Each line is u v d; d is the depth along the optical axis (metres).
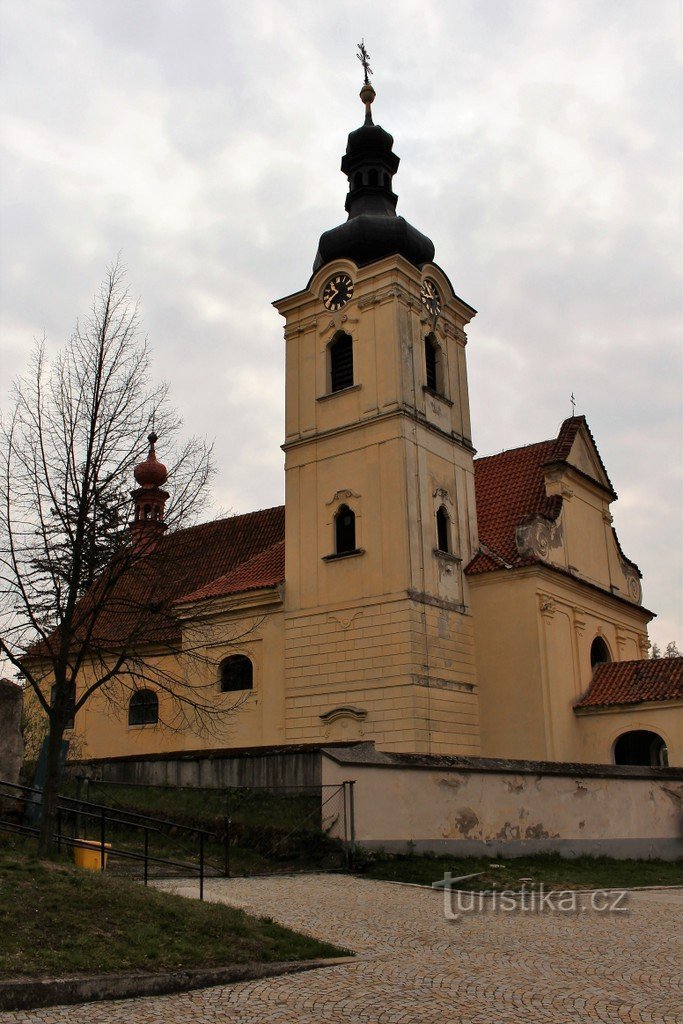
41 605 17.75
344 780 20.52
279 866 20.19
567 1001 9.76
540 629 32.97
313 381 36.53
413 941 12.82
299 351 37.34
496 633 33.78
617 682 34.31
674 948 12.74
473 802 22.25
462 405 37.44
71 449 17.98
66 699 17.22
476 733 33.12
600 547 39.31
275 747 22.84
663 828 26.72
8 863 13.43
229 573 38.72
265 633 35.12
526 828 23.19
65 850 17.94
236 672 36.00
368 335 35.19
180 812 23.08
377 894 16.89
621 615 39.53
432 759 21.89
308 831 20.70
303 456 35.97
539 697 32.31
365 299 35.50
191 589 38.25
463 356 38.50
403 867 19.81
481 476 39.88
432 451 34.88
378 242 36.56
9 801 19.28
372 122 39.97
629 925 14.77
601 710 33.38
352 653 32.56
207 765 24.02
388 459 33.44
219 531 44.00
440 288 37.50
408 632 31.33
